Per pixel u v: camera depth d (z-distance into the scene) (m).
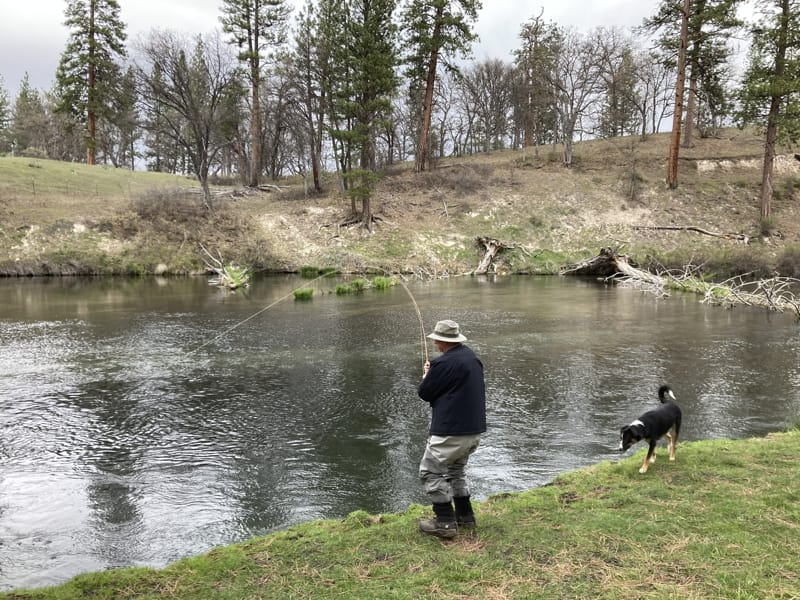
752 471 5.06
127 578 3.59
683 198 36.84
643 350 12.22
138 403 8.64
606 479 5.07
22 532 4.90
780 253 29.67
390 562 3.58
